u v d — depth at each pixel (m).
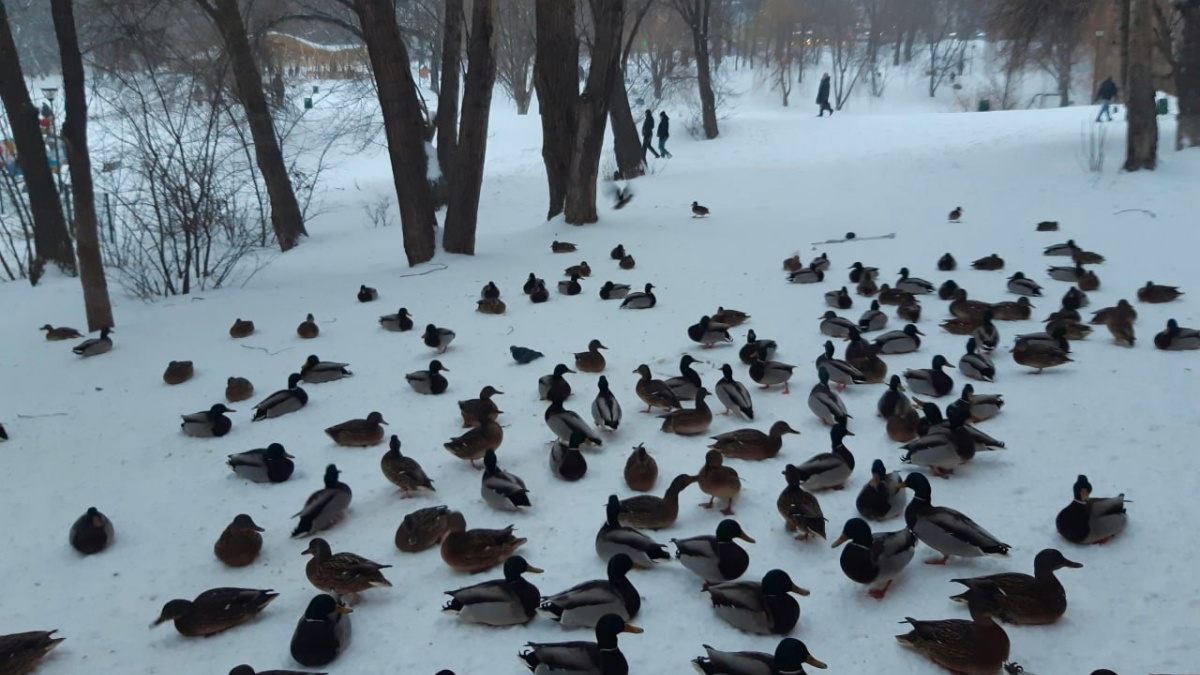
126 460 8.88
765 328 12.48
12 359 12.84
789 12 65.00
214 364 12.05
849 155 31.30
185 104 23.52
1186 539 6.14
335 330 13.51
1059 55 48.47
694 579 6.14
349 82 45.91
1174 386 9.05
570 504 7.30
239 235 21.89
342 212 29.08
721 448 7.96
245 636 5.73
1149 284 12.64
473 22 17.72
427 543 6.69
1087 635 5.21
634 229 21.08
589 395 9.99
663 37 55.66
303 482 8.12
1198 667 4.86
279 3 31.00
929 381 9.17
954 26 85.69
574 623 5.54
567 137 22.27
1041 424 8.35
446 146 26.73
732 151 35.91
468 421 9.05
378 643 5.54
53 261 19.48
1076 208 20.05
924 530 5.96
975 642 4.83
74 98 13.24
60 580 6.60
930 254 17.30
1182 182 20.78
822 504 7.05
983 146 29.02
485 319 13.71
